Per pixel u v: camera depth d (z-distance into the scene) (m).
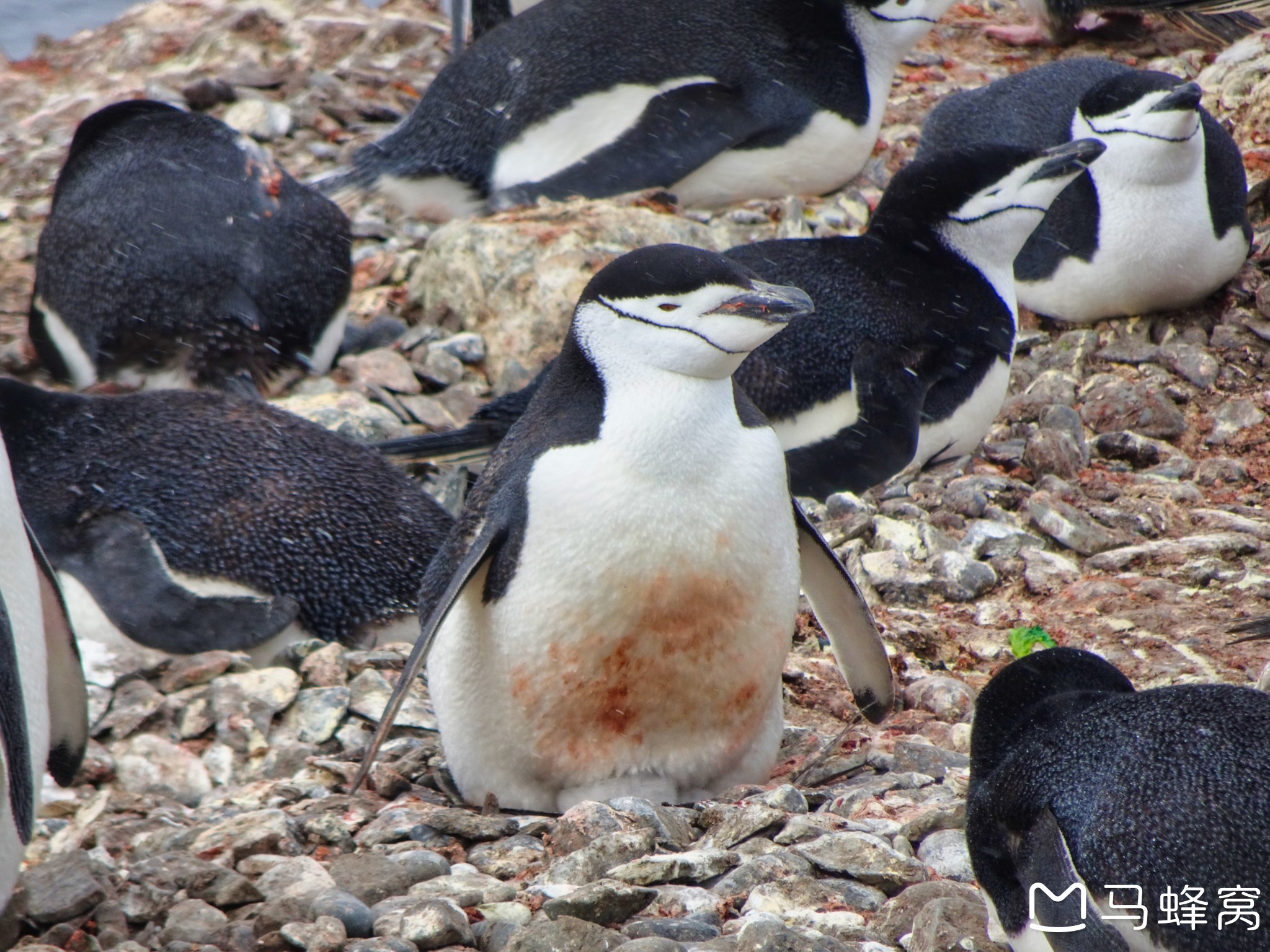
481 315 15.83
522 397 13.08
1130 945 4.98
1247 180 16.66
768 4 17.75
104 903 6.86
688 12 17.72
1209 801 4.96
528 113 17.52
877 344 12.57
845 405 12.48
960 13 24.03
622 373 7.43
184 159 14.53
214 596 9.98
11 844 6.13
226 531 10.19
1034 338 15.49
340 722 9.37
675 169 17.20
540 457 7.48
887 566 11.59
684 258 7.35
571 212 16.17
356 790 7.61
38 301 14.97
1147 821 4.99
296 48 24.28
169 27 25.42
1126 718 5.39
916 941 6.03
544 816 8.02
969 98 17.38
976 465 13.50
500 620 7.55
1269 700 5.33
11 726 5.93
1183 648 10.15
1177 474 13.27
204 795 8.80
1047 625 10.74
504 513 7.50
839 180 18.31
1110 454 13.66
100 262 14.27
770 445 7.65
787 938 5.85
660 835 7.25
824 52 17.72
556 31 17.73
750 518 7.43
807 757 8.71
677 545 7.29
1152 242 14.66
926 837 7.23
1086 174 14.95
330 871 6.99
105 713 9.32
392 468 11.06
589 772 7.82
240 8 25.28
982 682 10.08
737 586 7.45
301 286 14.62
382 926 6.36
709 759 7.92
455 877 6.91
